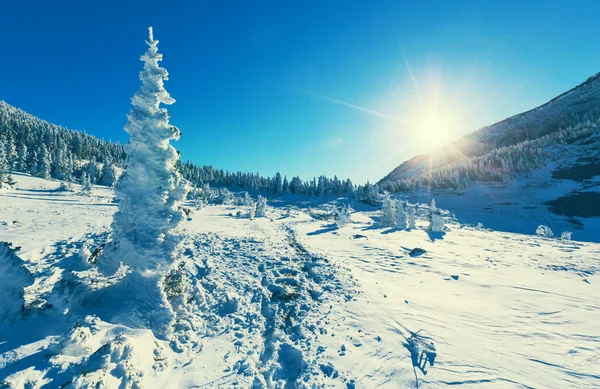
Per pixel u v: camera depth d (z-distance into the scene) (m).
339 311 12.39
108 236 19.94
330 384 7.75
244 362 8.41
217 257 18.70
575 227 74.81
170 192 10.02
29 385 5.48
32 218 24.88
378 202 101.06
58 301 7.86
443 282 17.50
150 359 7.43
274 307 12.55
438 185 125.88
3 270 6.93
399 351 9.36
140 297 9.33
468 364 8.70
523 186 107.06
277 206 95.06
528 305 13.67
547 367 8.59
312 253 23.00
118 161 115.19
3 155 54.44
